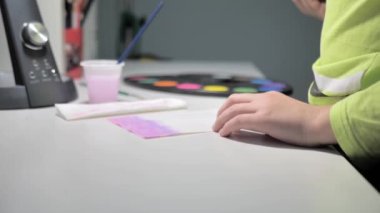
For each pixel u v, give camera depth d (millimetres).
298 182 468
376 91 588
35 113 798
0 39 954
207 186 452
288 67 2127
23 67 835
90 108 790
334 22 740
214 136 664
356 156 594
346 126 590
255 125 637
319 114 621
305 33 2098
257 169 511
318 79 741
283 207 399
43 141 617
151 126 704
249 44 2098
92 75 889
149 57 1923
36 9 886
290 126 618
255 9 2080
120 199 414
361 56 674
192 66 1687
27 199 410
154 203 406
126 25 1852
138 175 484
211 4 2055
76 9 1242
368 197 424
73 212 382
